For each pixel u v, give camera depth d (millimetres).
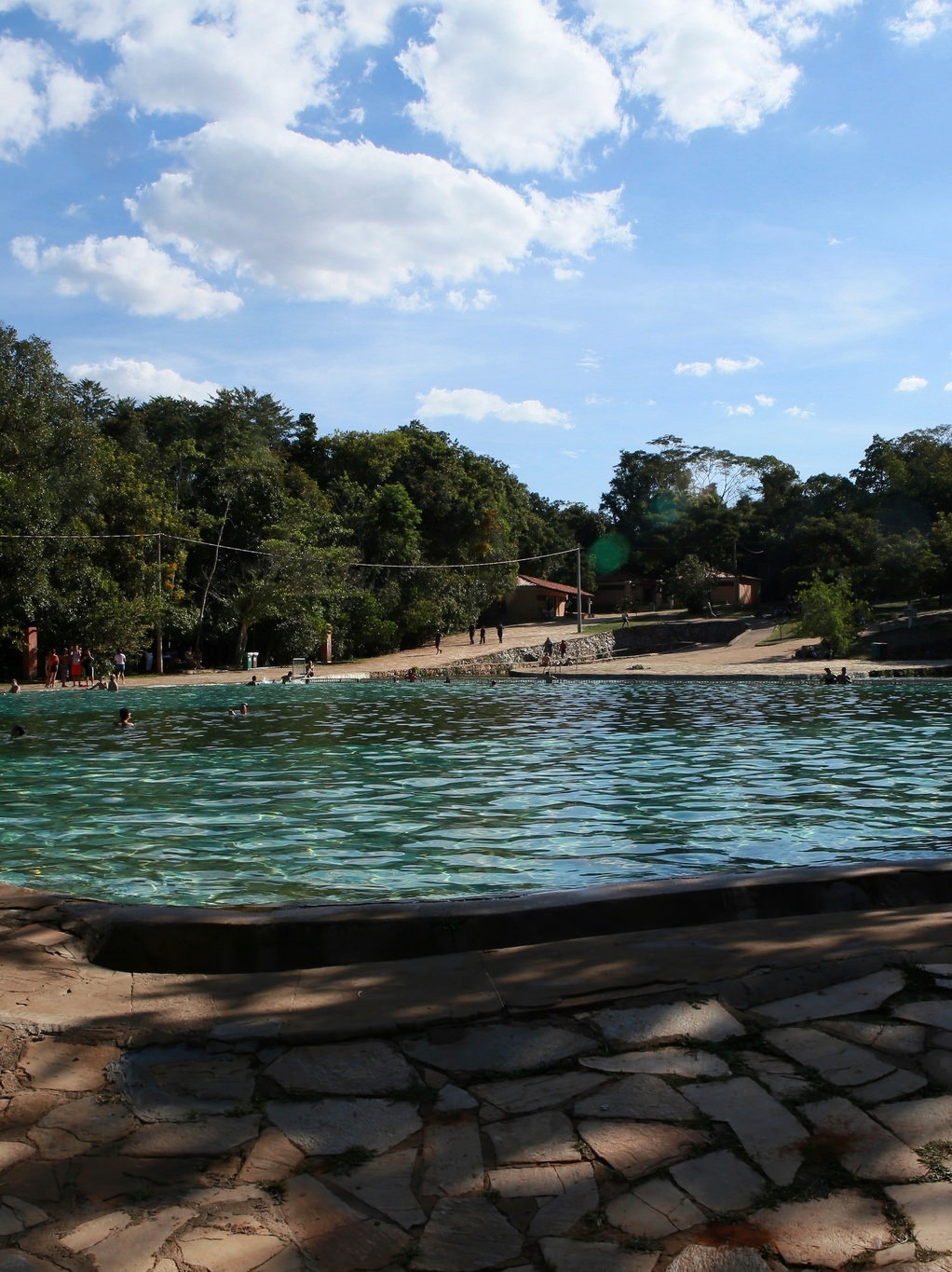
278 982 3705
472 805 10461
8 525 31516
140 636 35219
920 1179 2336
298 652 43094
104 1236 2203
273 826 9453
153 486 38219
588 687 31281
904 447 66562
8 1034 3256
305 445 59656
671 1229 2180
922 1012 3268
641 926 4379
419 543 54906
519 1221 2232
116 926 4195
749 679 32750
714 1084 2834
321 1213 2277
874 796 10852
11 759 14297
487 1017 3326
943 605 53000
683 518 72312
